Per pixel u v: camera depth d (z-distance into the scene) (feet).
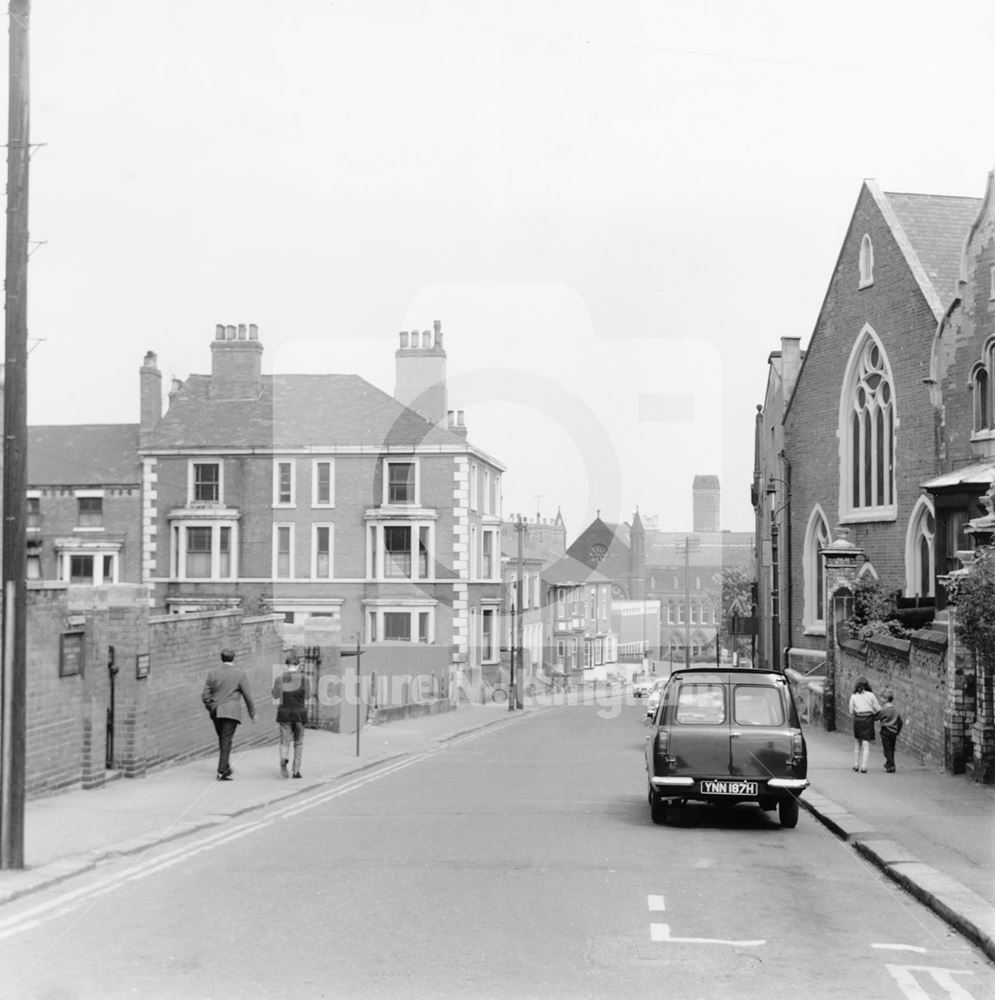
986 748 61.00
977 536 64.13
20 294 36.83
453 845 41.63
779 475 151.43
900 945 28.32
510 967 25.62
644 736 101.35
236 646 75.92
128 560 164.96
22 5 37.47
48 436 176.76
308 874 35.96
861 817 48.93
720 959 26.50
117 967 25.66
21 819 35.86
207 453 152.76
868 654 89.25
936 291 113.70
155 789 55.47
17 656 35.96
